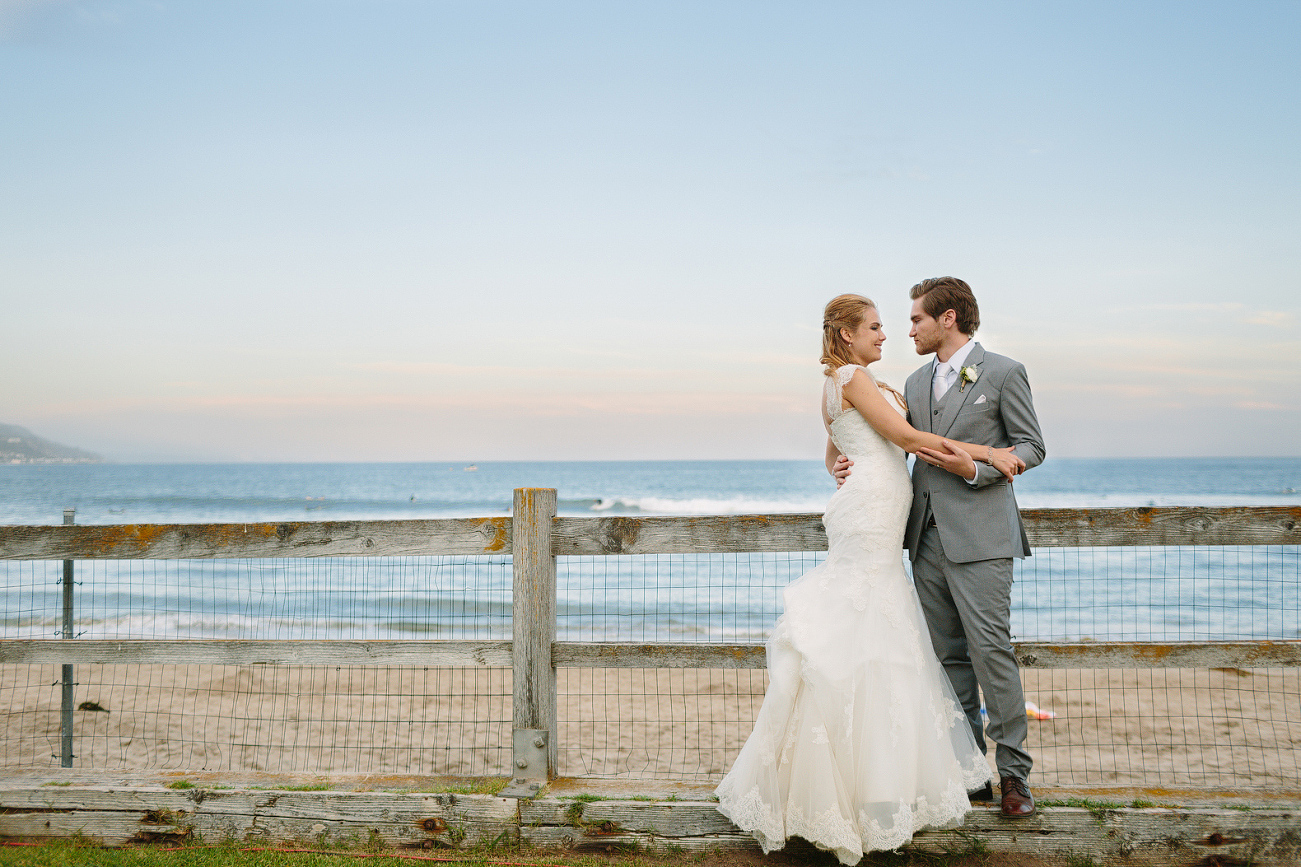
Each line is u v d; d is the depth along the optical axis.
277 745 6.11
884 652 3.10
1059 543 3.45
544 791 3.54
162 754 5.84
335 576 14.88
